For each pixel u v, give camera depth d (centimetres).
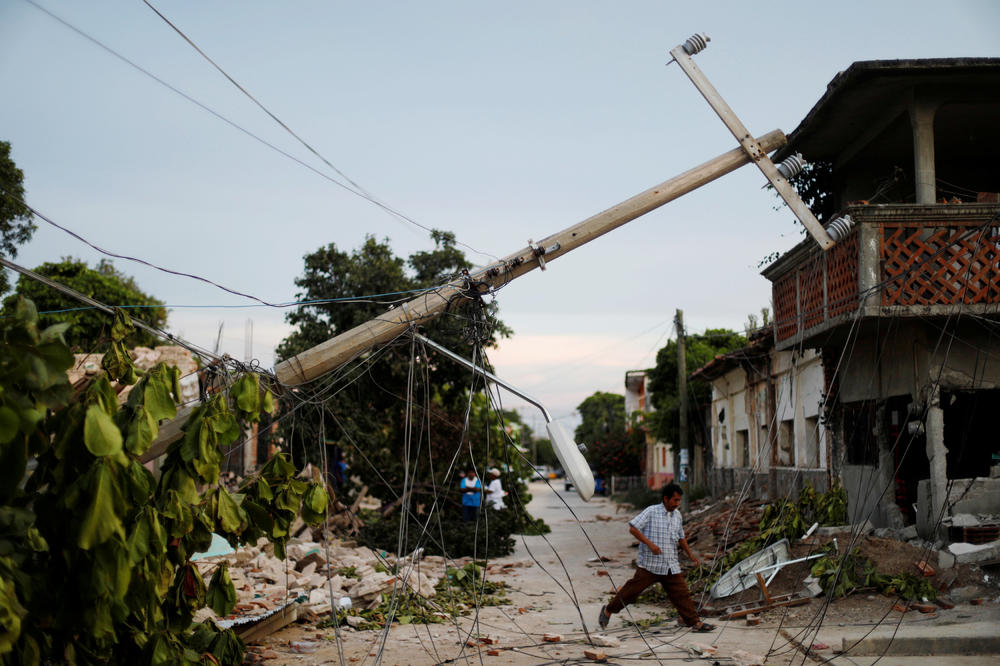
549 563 1712
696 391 3075
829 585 1025
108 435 480
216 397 581
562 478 9075
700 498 2767
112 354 571
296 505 641
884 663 762
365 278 1992
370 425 1911
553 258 836
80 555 487
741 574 1120
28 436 473
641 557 959
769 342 1947
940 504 1152
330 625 1009
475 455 2006
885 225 1102
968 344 1123
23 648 458
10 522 459
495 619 1085
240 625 870
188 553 560
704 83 880
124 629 543
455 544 1786
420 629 1001
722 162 872
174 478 560
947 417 1328
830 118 1301
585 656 830
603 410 9200
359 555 1602
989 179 1475
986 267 1083
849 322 1158
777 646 854
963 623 877
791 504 1327
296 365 760
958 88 1173
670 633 945
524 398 734
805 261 1334
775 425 2000
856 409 1488
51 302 2403
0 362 451
